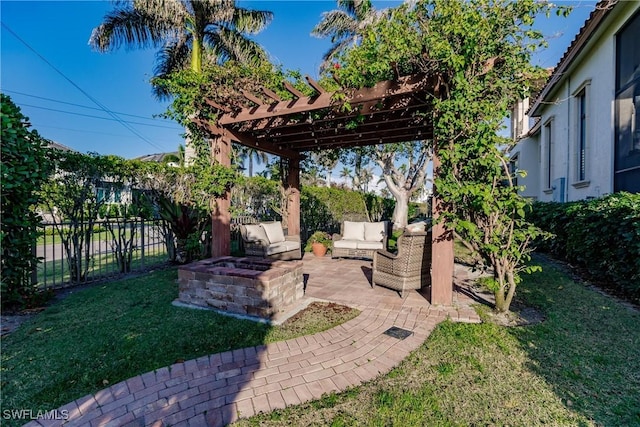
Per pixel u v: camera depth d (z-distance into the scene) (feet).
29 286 13.21
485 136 11.27
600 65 22.52
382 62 11.71
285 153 25.46
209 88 15.92
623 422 6.31
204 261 14.97
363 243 23.73
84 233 17.67
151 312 12.39
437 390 7.48
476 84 11.64
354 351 9.37
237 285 12.40
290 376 8.09
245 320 11.63
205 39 37.06
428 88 12.56
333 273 19.60
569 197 28.30
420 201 80.12
